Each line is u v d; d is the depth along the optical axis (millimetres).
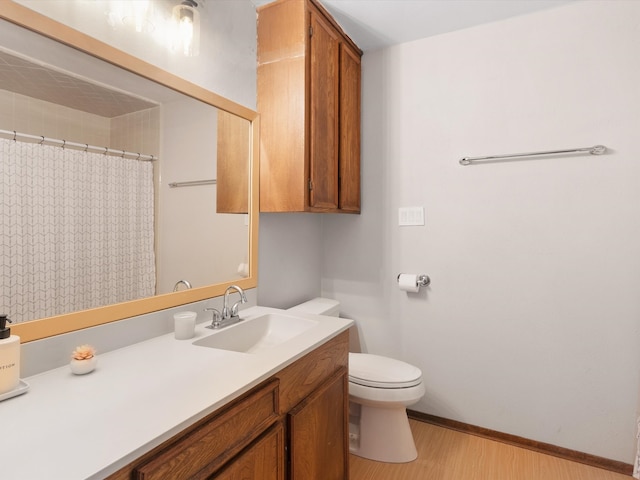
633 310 1726
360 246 2424
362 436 1882
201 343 1302
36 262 1000
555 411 1896
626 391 1745
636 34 1707
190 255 1481
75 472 583
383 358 2025
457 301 2129
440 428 2150
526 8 1883
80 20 1100
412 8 1891
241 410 929
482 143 2043
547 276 1902
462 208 2105
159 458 710
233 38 1698
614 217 1756
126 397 852
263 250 1969
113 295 1192
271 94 1814
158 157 1343
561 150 1844
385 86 2320
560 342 1879
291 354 1148
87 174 1124
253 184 1806
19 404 816
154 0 1321
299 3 1740
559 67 1859
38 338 989
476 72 2059
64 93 1069
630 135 1720
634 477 1653
